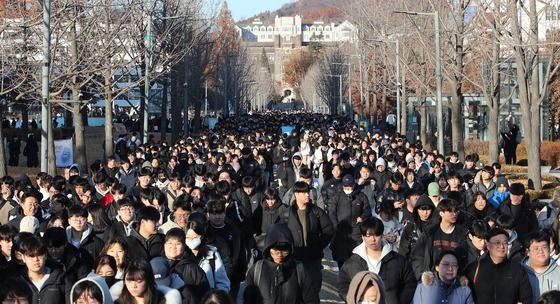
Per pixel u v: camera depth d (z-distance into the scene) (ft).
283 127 210.38
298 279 26.07
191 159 78.48
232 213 40.52
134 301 22.86
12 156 127.44
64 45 97.30
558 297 19.20
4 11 85.66
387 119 232.73
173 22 131.23
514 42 75.61
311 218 36.55
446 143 154.61
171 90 163.43
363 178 53.93
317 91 438.40
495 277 26.96
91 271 28.12
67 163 94.38
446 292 26.37
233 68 319.27
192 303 24.82
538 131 78.28
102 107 269.85
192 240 29.01
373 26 150.20
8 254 31.24
